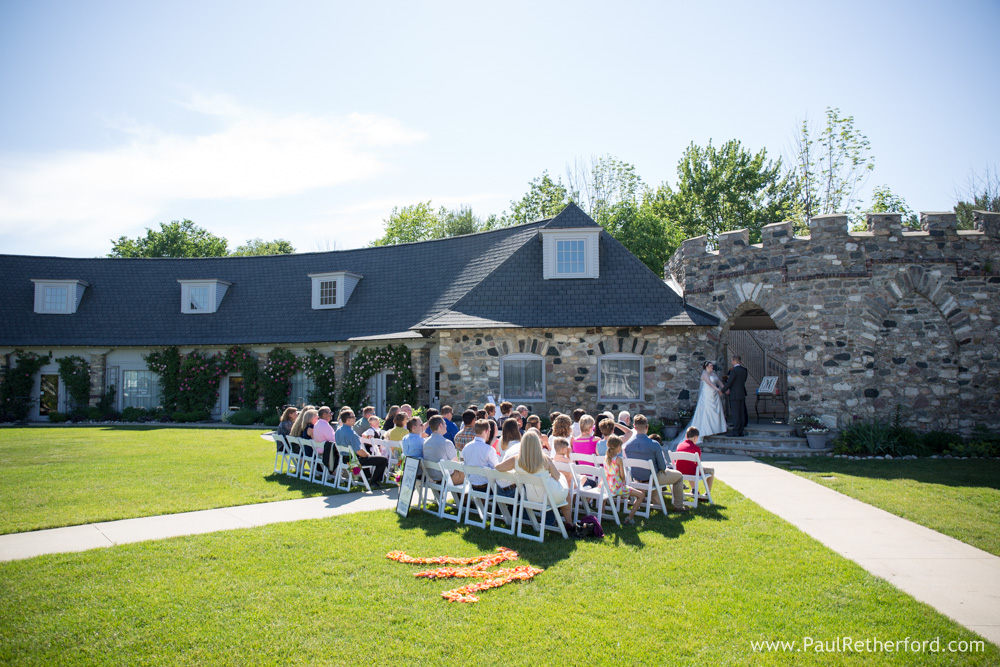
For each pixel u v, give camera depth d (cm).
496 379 1680
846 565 646
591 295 1741
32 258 2825
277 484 1077
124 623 509
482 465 833
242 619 518
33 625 504
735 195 3797
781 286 1534
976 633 493
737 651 465
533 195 4347
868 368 1453
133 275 2811
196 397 2472
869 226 1488
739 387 1522
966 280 1448
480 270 2112
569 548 712
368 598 562
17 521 809
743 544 723
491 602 554
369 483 1056
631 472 870
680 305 1683
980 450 1359
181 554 676
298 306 2531
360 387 2173
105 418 2517
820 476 1136
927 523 812
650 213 3612
